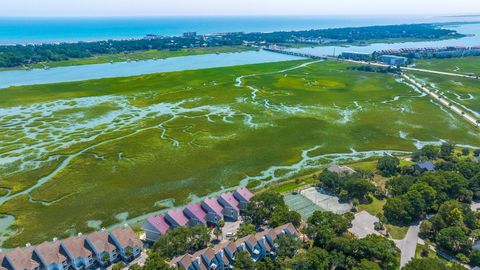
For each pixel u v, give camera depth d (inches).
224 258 2957.7
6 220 3688.5
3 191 4205.2
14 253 2812.5
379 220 3607.3
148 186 4394.7
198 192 4296.3
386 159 4825.3
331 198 4175.7
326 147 5674.2
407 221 3644.2
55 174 4613.7
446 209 3476.9
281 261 2908.5
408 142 5905.5
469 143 5871.1
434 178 4040.4
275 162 5132.9
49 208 3900.1
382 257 2901.1
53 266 2898.6
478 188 4101.9
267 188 4407.0
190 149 5472.4
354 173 4414.4
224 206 3725.4
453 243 3191.4
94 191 4247.0
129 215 3811.5
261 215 3563.0
